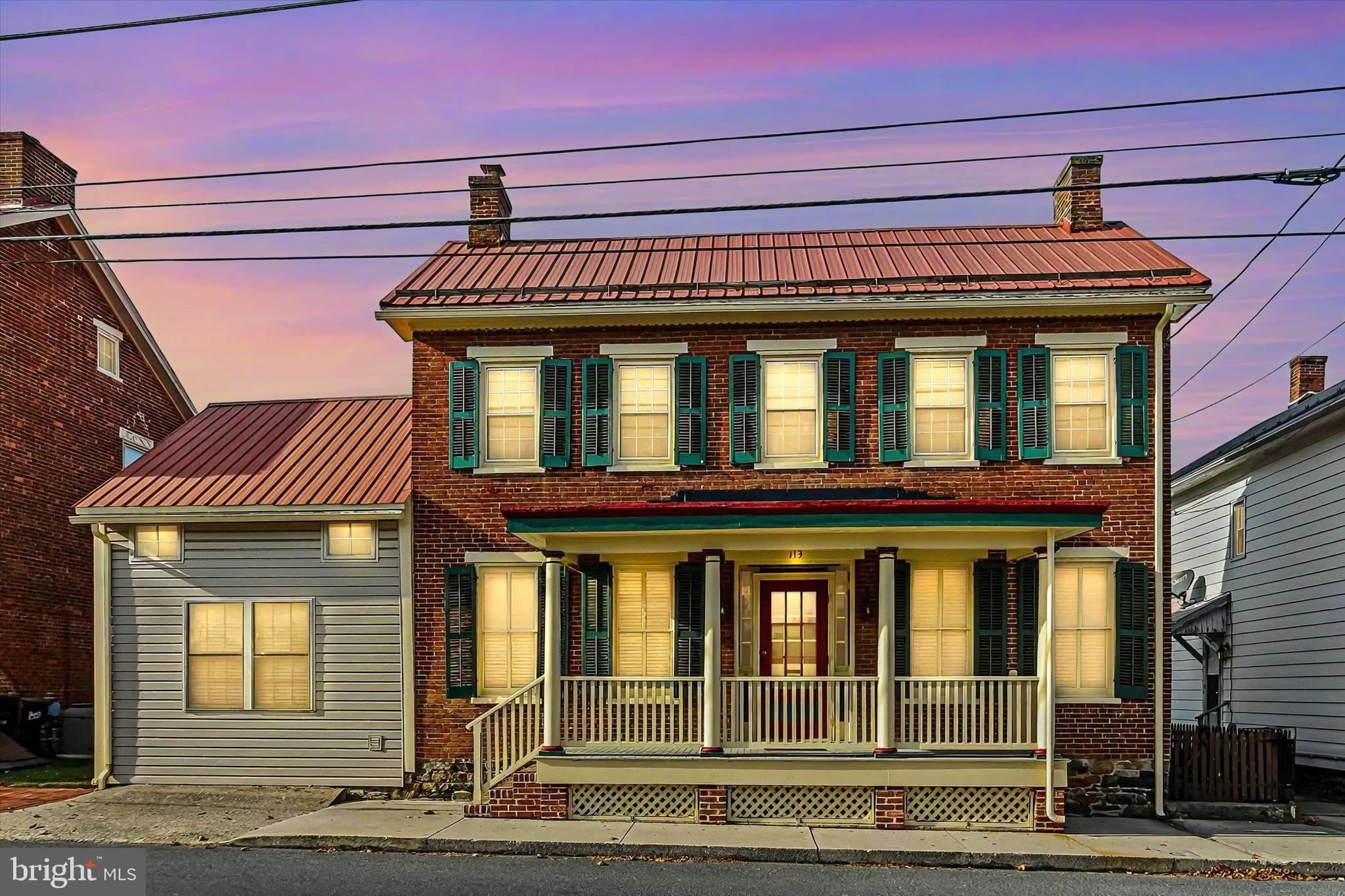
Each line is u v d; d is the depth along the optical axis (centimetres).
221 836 1346
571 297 1698
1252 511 2186
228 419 1983
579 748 1455
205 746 1675
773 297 1650
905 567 1617
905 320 1673
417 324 1712
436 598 1675
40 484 2120
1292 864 1240
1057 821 1398
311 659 1672
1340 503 1819
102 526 1698
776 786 1438
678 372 1689
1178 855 1268
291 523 1697
